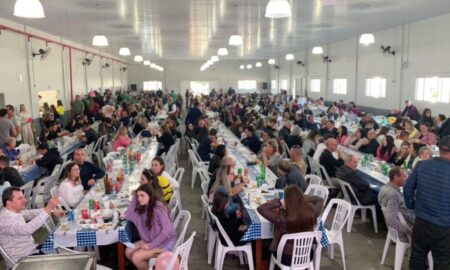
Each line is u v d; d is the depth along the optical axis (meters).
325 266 4.83
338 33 14.86
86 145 9.95
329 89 19.95
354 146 8.91
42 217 3.88
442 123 9.53
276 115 13.70
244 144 9.97
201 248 5.42
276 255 4.10
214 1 8.34
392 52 13.75
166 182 5.41
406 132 7.95
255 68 33.38
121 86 29.50
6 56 10.70
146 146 9.56
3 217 3.82
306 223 3.91
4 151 7.73
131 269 4.62
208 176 7.04
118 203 5.02
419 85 12.46
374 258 5.05
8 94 10.82
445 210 3.69
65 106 15.88
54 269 2.15
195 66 32.97
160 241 4.13
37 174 7.04
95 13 9.81
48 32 13.71
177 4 8.66
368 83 15.89
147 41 16.77
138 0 8.23
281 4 5.15
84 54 18.95
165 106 22.11
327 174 7.04
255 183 5.94
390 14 10.59
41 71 13.34
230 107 16.80
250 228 4.35
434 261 3.84
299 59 24.66
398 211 4.51
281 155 7.36
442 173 3.69
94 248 4.82
